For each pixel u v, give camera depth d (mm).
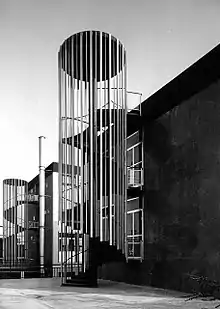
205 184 11797
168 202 13609
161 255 13734
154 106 14695
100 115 14477
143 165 15359
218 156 11305
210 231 11430
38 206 27469
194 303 10062
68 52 15234
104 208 15164
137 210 15555
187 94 12930
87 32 14945
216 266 11086
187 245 12422
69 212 15703
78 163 14859
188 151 12719
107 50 15250
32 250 27078
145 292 12508
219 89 11422
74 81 15102
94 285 14297
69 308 9516
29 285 15383
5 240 27266
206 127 11906
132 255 15445
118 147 14531
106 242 14172
